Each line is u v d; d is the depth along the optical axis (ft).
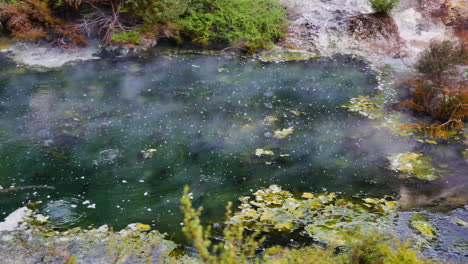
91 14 21.50
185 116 15.80
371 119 15.88
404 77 19.36
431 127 15.21
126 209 10.71
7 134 13.97
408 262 7.84
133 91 17.57
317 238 9.63
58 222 10.07
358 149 13.92
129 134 14.43
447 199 11.22
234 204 11.02
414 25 24.45
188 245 9.38
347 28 23.18
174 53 21.62
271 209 10.82
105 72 19.16
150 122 15.29
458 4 25.66
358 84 18.85
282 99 17.43
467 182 12.03
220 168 12.73
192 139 14.32
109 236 9.62
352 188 11.83
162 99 17.04
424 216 10.47
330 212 10.70
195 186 11.81
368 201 11.19
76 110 15.84
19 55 20.24
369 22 23.24
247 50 22.24
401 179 12.27
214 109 16.42
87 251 9.07
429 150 13.80
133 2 20.76
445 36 23.50
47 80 18.07
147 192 11.46
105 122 15.11
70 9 21.88
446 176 12.38
